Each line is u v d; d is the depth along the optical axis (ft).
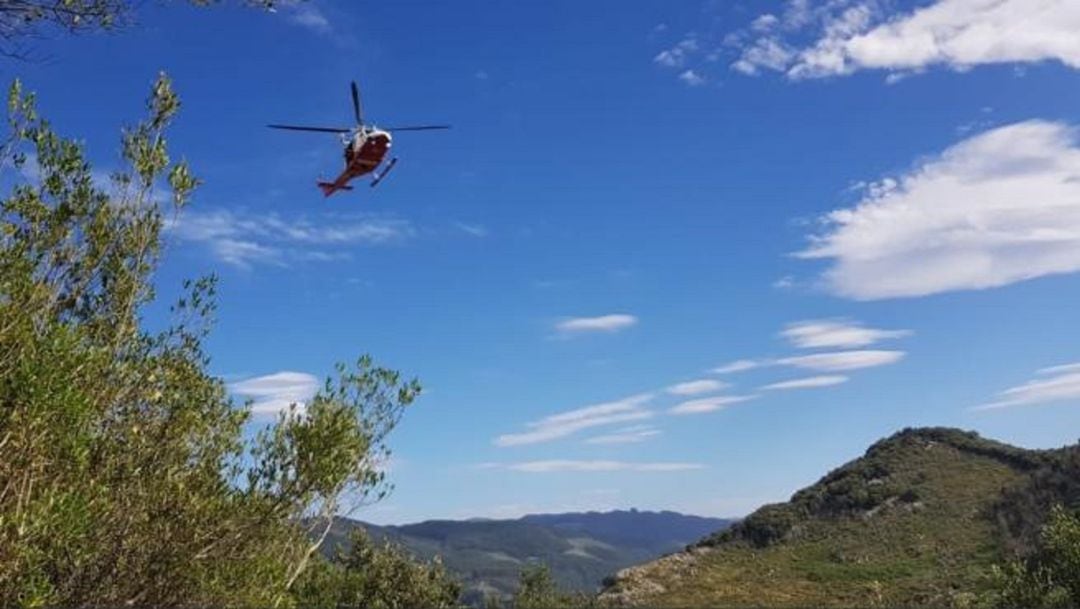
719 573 383.45
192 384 43.14
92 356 32.91
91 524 31.96
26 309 30.55
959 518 375.45
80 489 31.32
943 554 330.54
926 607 233.14
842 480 475.72
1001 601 89.71
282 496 45.39
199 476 41.91
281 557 46.44
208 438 44.70
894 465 475.72
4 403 27.48
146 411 40.42
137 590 38.19
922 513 400.06
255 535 44.93
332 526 48.11
